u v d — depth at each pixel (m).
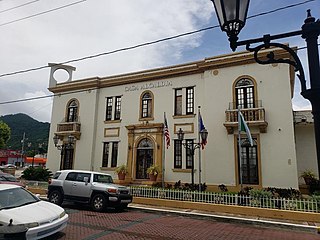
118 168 19.95
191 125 18.66
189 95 19.39
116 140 21.42
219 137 17.02
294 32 2.89
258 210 11.40
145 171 19.81
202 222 10.71
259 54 16.38
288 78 15.97
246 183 15.94
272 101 16.08
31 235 6.34
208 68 18.31
